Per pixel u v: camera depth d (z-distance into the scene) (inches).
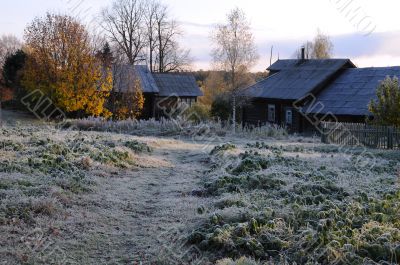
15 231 285.4
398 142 825.5
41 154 486.0
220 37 1476.4
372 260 246.8
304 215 312.2
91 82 1189.1
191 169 548.4
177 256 267.0
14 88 1649.9
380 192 389.1
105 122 1003.3
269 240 273.4
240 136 989.2
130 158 563.2
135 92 1255.5
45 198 340.5
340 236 272.7
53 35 1217.4
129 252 273.4
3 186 359.9
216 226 293.3
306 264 246.1
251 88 1444.4
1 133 684.7
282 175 445.7
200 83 2162.9
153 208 366.3
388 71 1266.0
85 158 485.4
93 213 339.0
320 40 2123.5
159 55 2269.9
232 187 414.6
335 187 398.9
